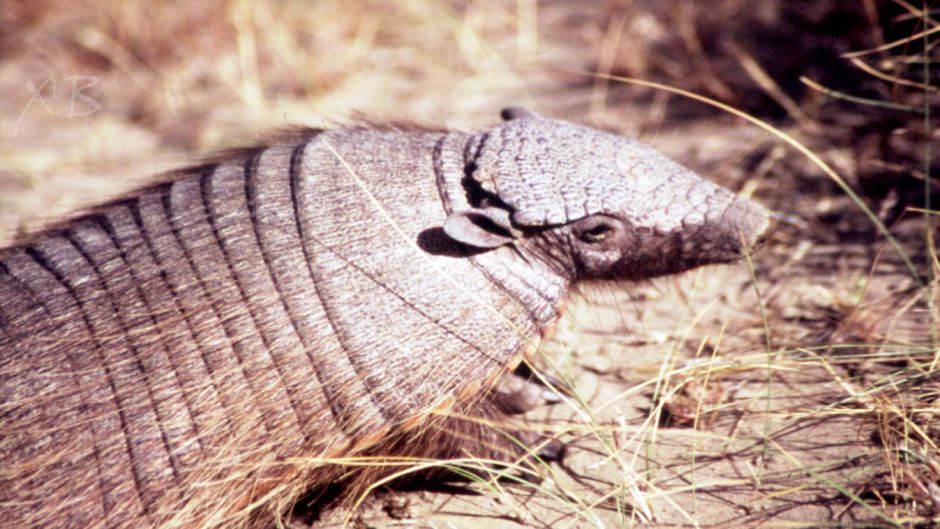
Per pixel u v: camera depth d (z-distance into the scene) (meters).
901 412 6.23
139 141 11.93
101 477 5.54
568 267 6.38
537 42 13.17
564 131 6.51
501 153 6.26
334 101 12.28
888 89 10.23
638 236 6.33
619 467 6.69
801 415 6.62
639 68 11.98
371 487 6.20
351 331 5.80
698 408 6.66
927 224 7.82
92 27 13.98
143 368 5.69
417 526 6.41
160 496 5.60
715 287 8.62
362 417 5.81
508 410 7.45
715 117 10.91
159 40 13.61
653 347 8.01
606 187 6.23
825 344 7.53
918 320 7.65
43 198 10.72
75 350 5.71
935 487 5.78
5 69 13.62
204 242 6.01
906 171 9.27
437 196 6.21
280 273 5.87
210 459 5.68
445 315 5.94
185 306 5.81
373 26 13.61
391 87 12.52
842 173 9.58
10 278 6.05
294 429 5.80
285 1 13.91
